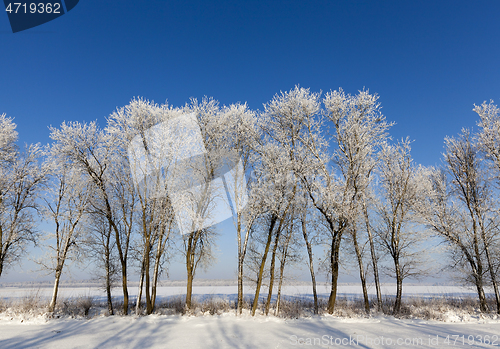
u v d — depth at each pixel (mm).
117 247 17625
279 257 17562
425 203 20016
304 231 18969
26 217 18078
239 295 16406
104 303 19625
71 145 15977
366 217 19453
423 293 32000
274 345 10062
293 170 17031
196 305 18000
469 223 19484
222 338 11094
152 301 16969
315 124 18703
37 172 18297
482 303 18828
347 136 18266
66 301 18547
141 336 11484
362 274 18344
